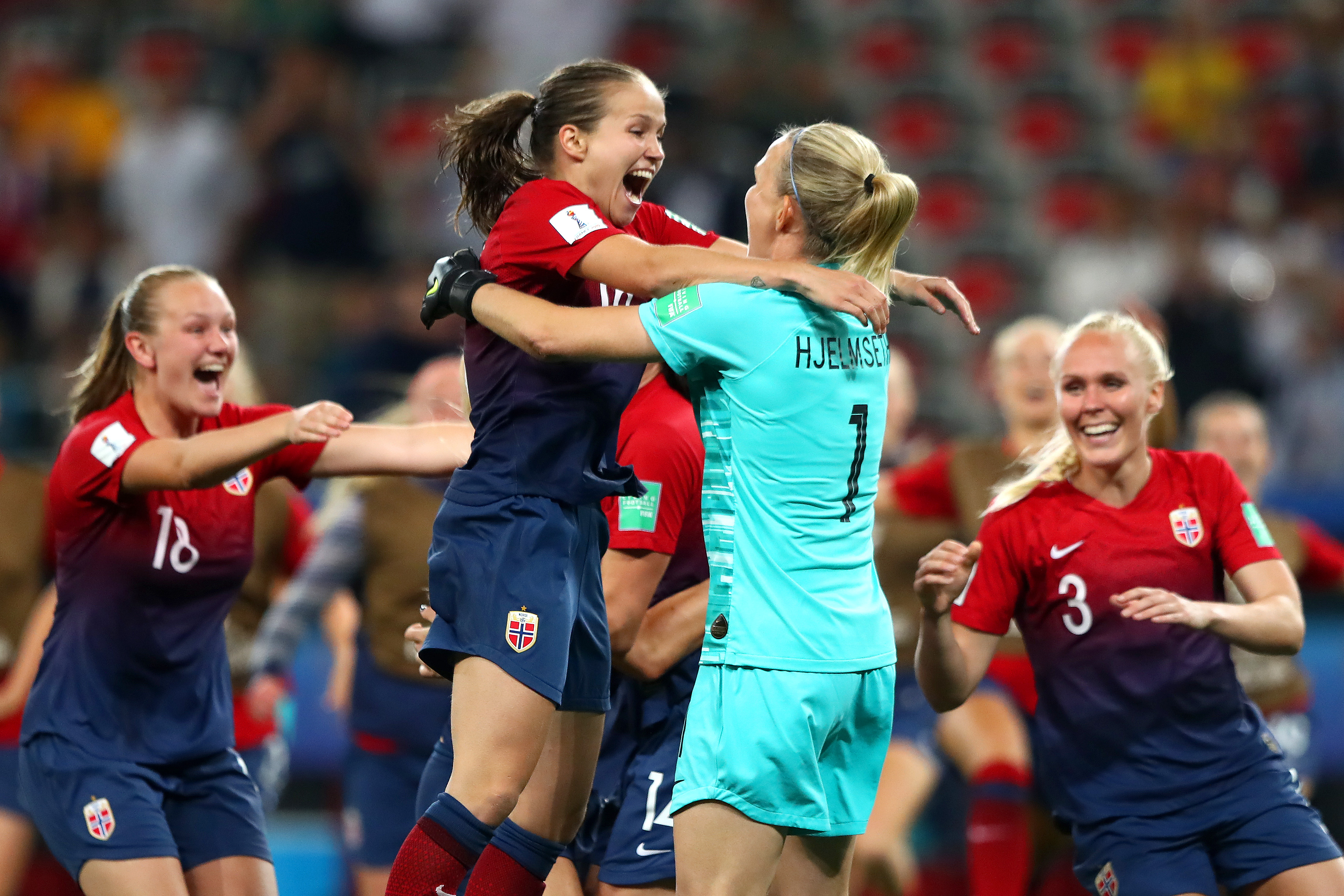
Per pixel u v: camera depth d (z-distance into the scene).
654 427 15.44
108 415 15.47
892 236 13.25
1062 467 16.47
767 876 13.11
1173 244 39.94
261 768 20.11
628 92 13.57
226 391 18.86
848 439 13.18
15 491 20.16
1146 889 15.58
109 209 42.84
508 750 13.12
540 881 14.11
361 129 45.91
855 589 13.34
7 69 48.00
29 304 40.09
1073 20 56.47
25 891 21.83
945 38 55.66
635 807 15.67
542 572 13.27
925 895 27.44
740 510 13.12
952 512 23.25
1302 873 15.21
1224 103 52.78
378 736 20.20
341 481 22.22
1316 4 55.25
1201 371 38.06
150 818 15.09
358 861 20.45
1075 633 15.94
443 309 13.69
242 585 16.16
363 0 50.69
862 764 13.66
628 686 16.36
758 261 12.68
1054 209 51.12
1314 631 30.14
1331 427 39.81
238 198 42.34
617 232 13.09
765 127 43.31
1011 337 22.86
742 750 12.86
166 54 47.97
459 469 13.82
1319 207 47.62
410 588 20.08
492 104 14.19
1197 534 15.91
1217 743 15.75
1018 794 21.58
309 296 39.66
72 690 15.39
